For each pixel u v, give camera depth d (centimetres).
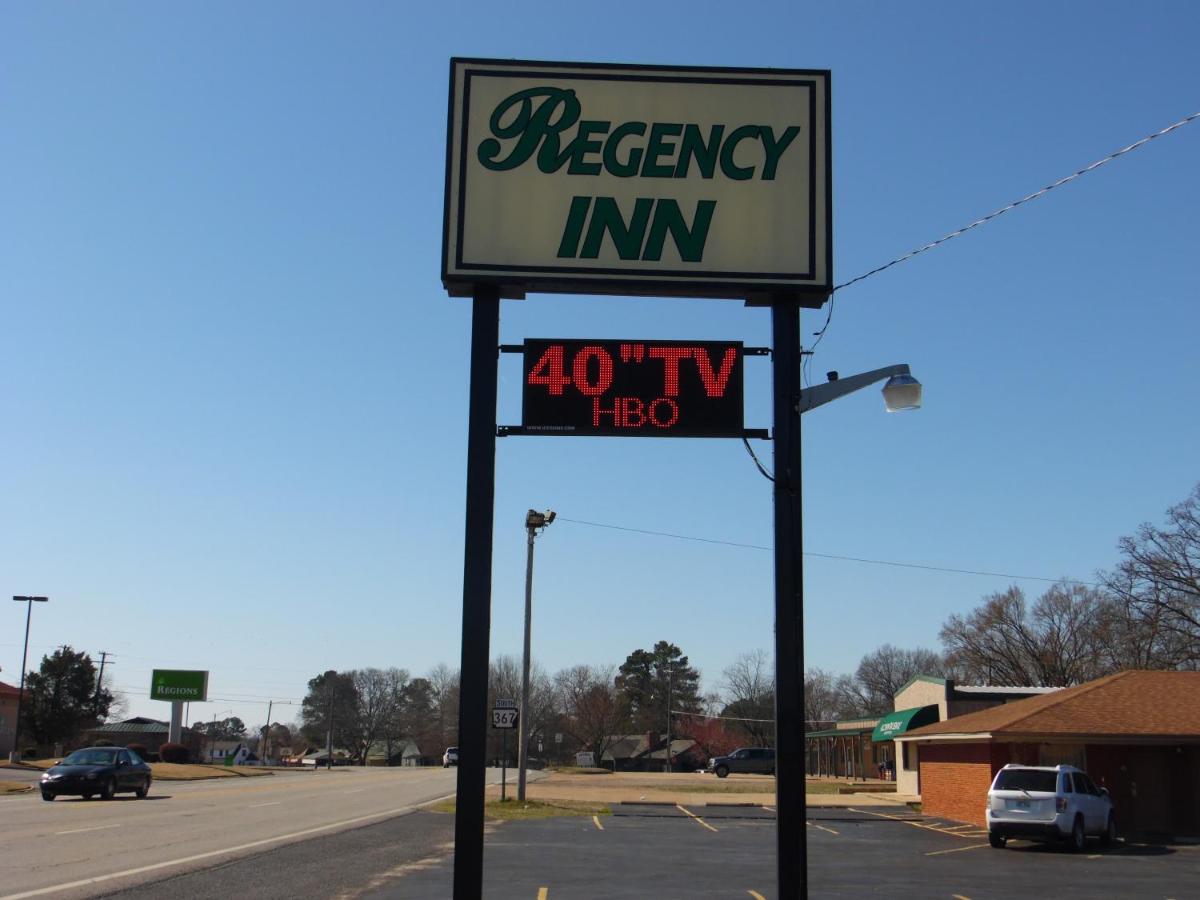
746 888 1612
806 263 1181
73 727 8269
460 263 1164
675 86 1212
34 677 8281
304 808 3225
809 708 12138
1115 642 6469
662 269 1176
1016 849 2428
